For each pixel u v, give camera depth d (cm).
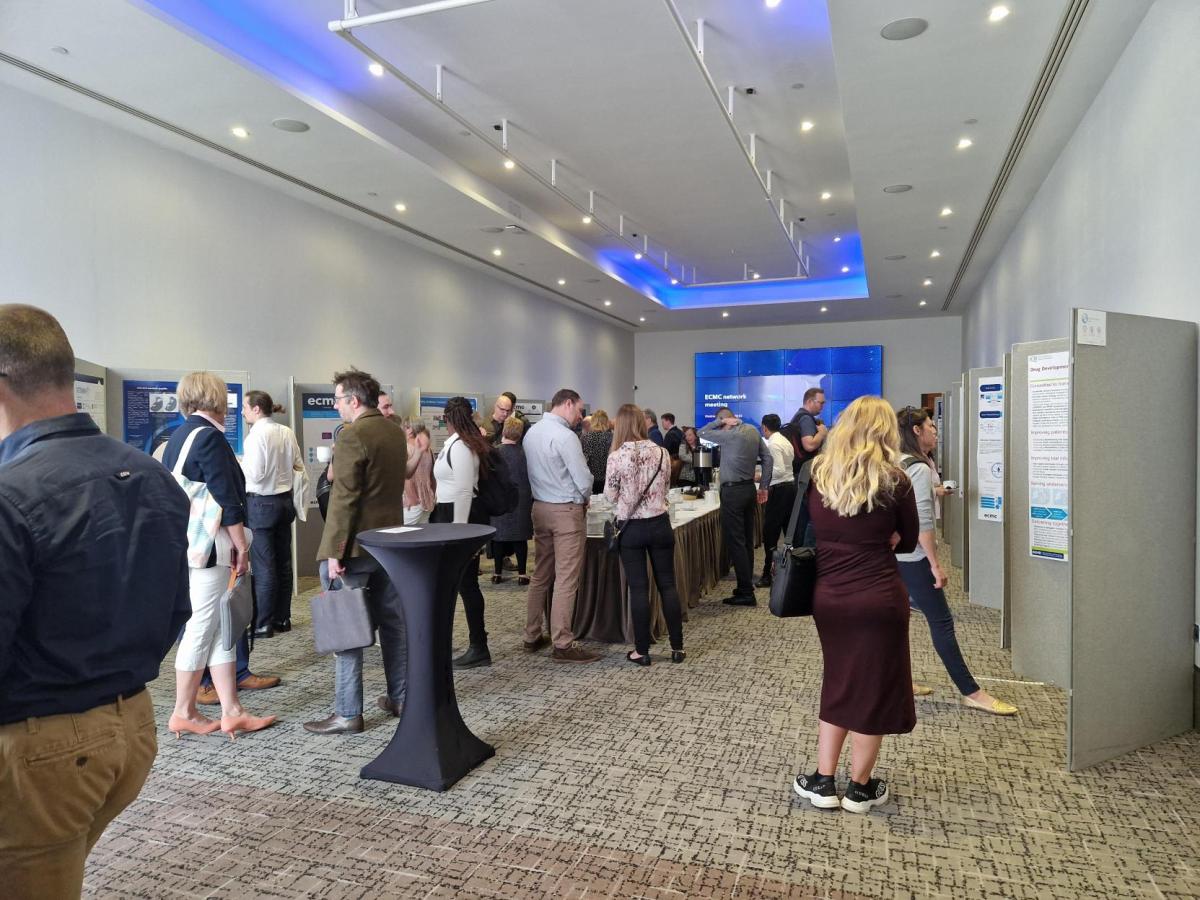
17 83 448
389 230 802
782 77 533
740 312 1375
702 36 459
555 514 395
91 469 117
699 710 329
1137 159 392
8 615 103
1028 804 245
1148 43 373
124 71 434
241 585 295
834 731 240
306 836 227
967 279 1057
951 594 577
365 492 299
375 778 263
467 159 677
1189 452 304
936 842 222
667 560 397
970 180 626
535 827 232
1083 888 199
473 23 457
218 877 206
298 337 693
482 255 921
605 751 287
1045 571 367
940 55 411
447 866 211
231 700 305
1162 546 296
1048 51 406
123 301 524
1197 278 315
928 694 349
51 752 110
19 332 116
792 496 598
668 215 883
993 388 514
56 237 478
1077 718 270
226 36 434
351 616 291
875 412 229
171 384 513
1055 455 361
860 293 1293
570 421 397
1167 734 301
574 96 557
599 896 197
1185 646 305
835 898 195
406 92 541
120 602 118
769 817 237
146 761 126
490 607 531
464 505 398
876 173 606
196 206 583
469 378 1001
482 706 334
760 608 526
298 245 693
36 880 112
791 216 890
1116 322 284
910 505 228
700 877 205
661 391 1661
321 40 469
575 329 1365
